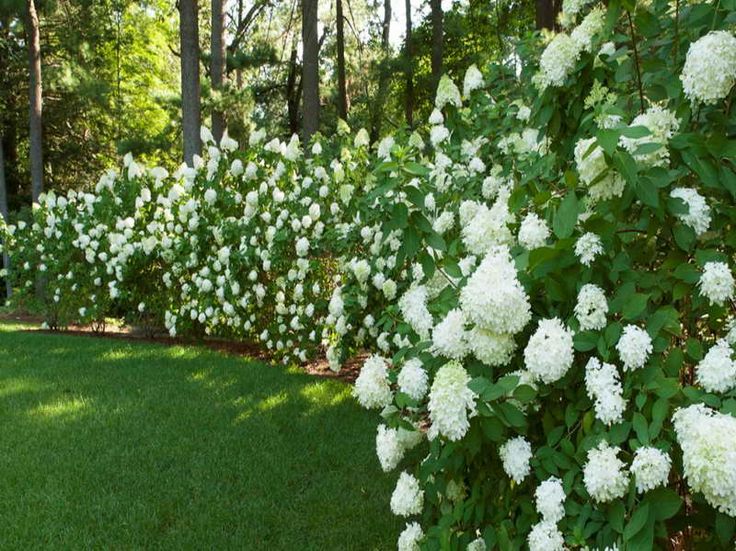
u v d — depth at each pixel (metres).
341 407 4.64
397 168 2.10
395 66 16.19
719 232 1.81
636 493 1.53
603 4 2.38
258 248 5.92
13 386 5.20
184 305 6.95
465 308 1.73
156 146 14.04
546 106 2.11
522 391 1.67
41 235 8.29
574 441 1.78
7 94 15.65
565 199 1.67
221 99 11.53
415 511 2.11
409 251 2.09
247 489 3.36
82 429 4.18
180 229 6.58
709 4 1.88
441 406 1.67
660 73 2.05
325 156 5.95
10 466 3.63
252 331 6.58
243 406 4.64
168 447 3.86
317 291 5.57
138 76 19.62
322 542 2.86
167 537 2.90
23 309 11.39
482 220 2.13
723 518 1.50
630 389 1.58
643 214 1.74
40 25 15.24
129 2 16.67
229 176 6.52
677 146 1.65
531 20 13.64
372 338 4.95
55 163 16.73
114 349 6.67
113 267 7.41
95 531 2.95
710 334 1.90
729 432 1.32
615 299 1.68
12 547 2.81
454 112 3.52
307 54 11.56
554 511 1.62
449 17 17.39
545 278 1.71
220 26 12.48
